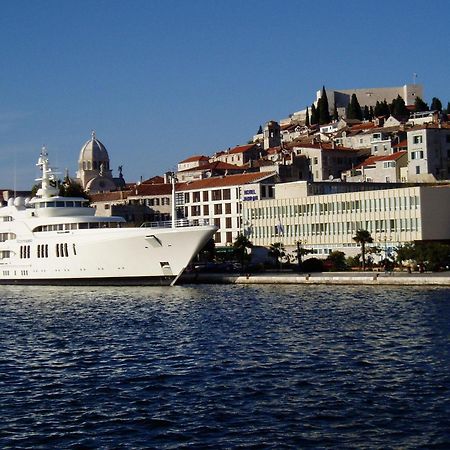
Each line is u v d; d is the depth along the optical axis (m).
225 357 63.53
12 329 84.88
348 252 156.25
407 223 146.88
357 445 40.81
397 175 198.88
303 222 164.50
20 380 57.12
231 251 170.75
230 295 115.25
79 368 61.12
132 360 63.69
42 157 145.50
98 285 134.25
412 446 40.50
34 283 141.50
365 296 105.94
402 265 138.12
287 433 42.84
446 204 147.38
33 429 44.62
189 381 55.09
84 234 133.75
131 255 129.88
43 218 139.38
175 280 129.38
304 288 122.81
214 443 41.50
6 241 145.50
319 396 50.03
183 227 126.44
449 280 115.56
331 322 81.50
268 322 83.50
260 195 185.50
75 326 85.94
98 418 46.50
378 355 62.47
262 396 50.38
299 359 61.78
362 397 49.47
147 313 95.94
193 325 83.44
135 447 41.16
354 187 172.62
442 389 50.81
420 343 67.25
